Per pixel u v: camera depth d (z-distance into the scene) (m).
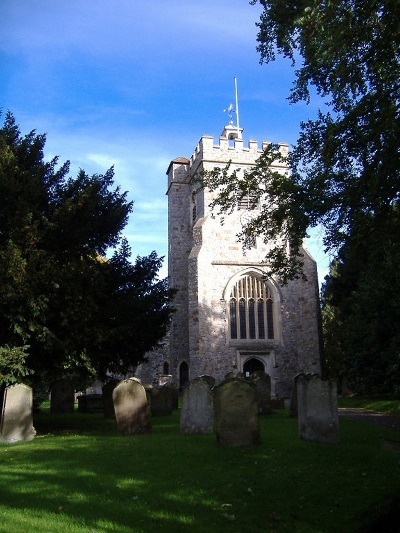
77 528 5.17
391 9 8.82
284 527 5.50
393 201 11.44
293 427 12.62
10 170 13.42
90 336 13.37
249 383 9.67
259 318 32.94
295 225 12.92
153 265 16.92
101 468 7.76
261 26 11.94
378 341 24.44
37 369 14.14
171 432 12.01
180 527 5.33
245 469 7.67
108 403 17.45
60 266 13.76
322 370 30.81
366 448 9.42
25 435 11.36
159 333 16.48
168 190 40.44
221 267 32.75
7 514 5.57
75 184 15.54
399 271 14.87
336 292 32.03
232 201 15.13
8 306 12.31
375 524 5.78
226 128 41.94
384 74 10.18
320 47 9.61
